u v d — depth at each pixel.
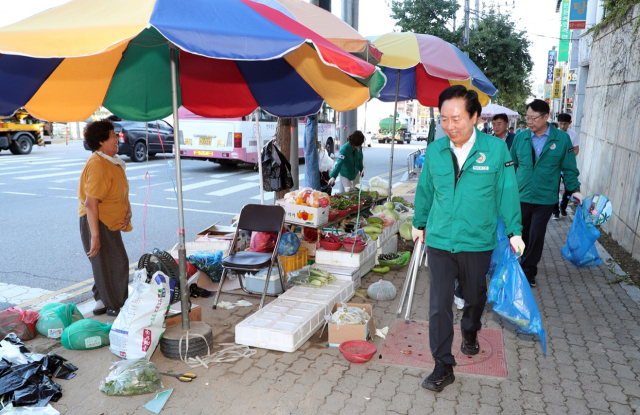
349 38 4.03
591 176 10.53
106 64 4.35
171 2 2.95
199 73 5.14
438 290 3.28
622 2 8.29
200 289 5.10
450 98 3.02
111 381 3.24
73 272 6.05
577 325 4.46
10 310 4.06
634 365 3.71
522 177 5.32
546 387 3.38
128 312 3.59
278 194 7.06
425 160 3.39
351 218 6.46
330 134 20.14
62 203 10.41
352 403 3.15
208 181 14.20
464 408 3.12
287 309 4.29
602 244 7.55
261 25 3.20
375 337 4.14
